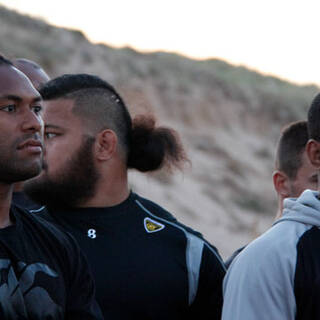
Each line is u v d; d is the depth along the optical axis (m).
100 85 5.86
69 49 49.91
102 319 4.67
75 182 5.62
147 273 5.48
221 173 45.72
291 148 6.12
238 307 4.79
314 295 4.71
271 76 75.69
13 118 4.38
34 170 4.41
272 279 4.75
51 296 4.32
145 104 6.09
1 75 4.41
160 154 5.97
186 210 36.53
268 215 41.62
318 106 5.14
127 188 5.85
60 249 4.58
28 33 48.72
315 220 4.91
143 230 5.64
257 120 58.84
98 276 5.40
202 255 5.67
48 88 5.79
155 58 60.84
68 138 5.64
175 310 5.55
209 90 57.97
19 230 4.40
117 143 5.76
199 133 51.81
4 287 4.16
